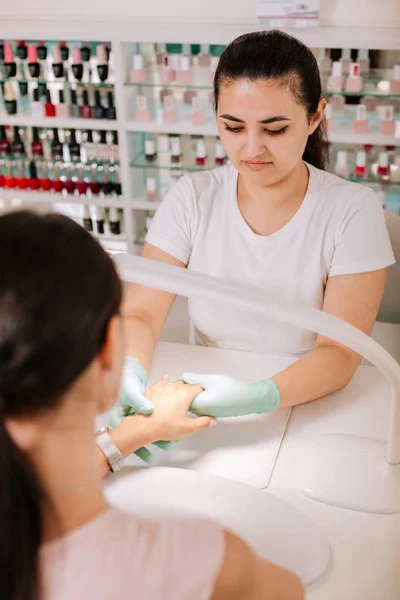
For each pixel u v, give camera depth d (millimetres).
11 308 409
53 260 422
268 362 1243
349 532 886
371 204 1265
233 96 1135
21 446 451
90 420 477
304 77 1135
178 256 1357
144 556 471
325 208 1266
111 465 942
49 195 2805
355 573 829
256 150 1159
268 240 1290
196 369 1222
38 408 434
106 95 2582
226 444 1037
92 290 431
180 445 1038
